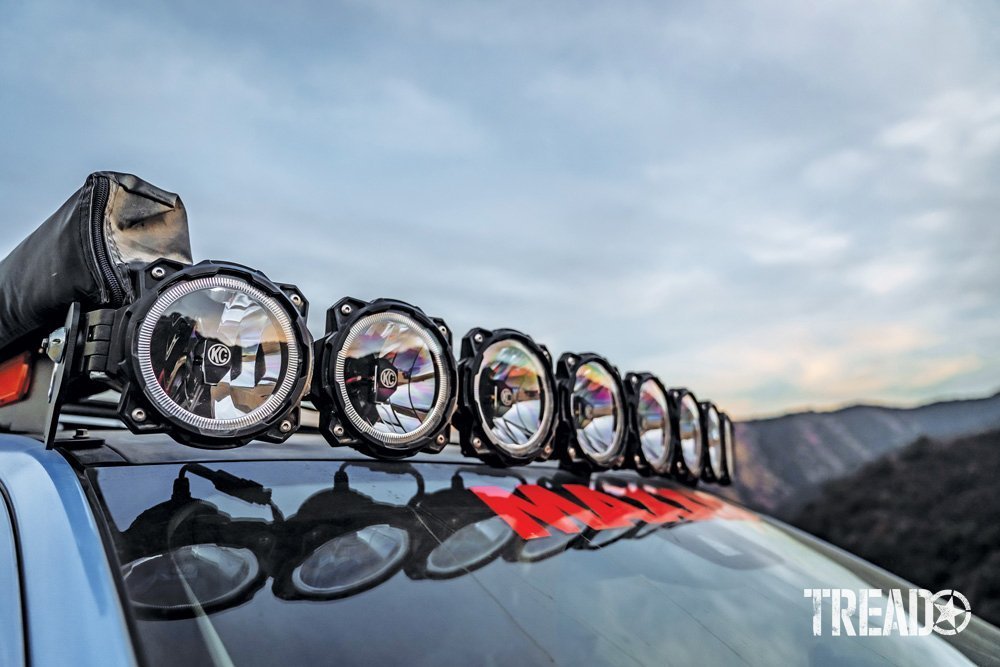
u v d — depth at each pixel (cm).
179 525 49
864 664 58
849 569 79
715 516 83
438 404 66
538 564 58
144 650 36
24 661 34
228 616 42
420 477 69
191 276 53
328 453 73
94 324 52
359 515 57
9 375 77
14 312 66
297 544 51
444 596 50
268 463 64
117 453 59
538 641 48
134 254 56
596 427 80
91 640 35
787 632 59
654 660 50
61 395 55
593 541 64
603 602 55
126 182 56
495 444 70
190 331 54
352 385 62
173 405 52
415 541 56
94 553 41
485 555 56
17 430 73
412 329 66
